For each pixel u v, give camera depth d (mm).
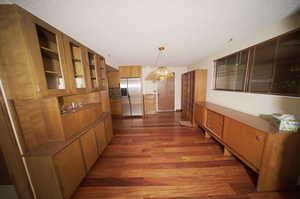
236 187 1317
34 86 926
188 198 1206
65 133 1196
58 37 1184
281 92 1453
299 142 1143
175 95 5023
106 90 2477
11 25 835
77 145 1309
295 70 1308
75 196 1258
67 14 1152
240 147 1526
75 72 1629
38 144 1124
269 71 1596
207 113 2453
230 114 1892
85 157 1456
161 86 4949
